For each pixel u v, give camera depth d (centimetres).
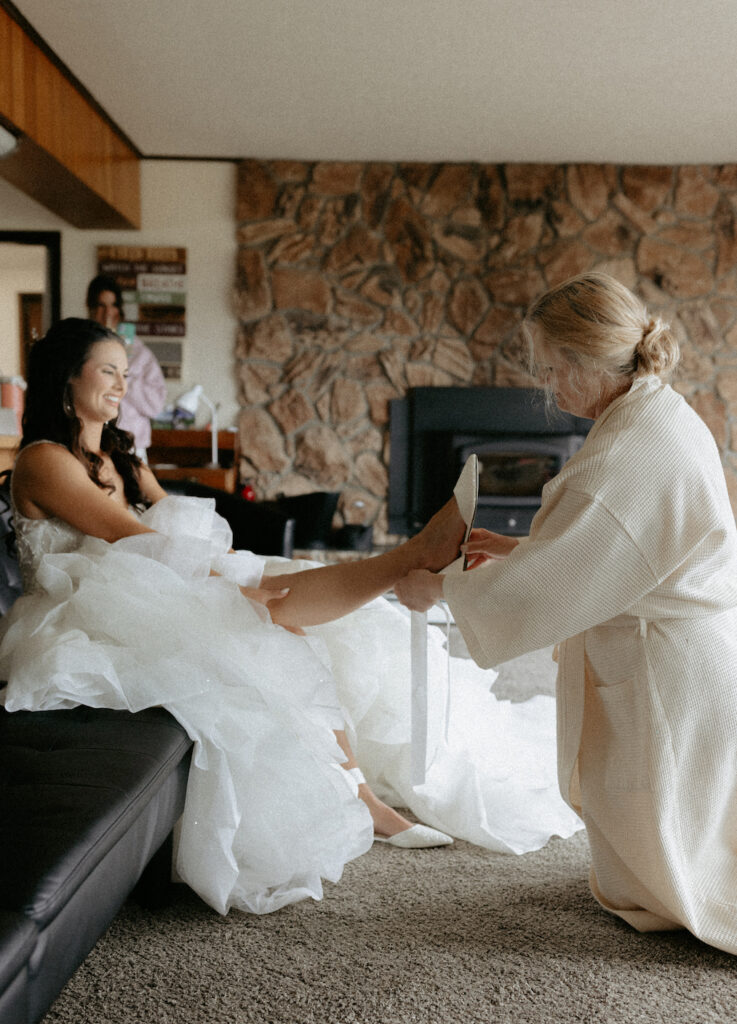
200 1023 110
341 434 553
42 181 445
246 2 357
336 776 149
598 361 132
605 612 127
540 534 131
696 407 550
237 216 546
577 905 147
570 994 119
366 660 184
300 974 122
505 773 188
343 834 147
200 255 555
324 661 164
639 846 133
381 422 553
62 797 95
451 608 133
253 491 531
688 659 129
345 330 550
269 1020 111
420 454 549
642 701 131
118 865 94
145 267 554
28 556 162
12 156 403
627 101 452
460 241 548
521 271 548
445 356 549
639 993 119
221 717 135
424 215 548
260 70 422
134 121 492
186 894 148
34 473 162
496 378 549
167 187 552
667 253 547
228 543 171
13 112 360
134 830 100
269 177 546
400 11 363
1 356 828
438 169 547
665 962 128
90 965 123
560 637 127
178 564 155
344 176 546
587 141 511
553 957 129
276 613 161
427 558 154
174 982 119
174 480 300
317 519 517
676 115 469
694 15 362
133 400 459
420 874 158
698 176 546
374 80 432
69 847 82
